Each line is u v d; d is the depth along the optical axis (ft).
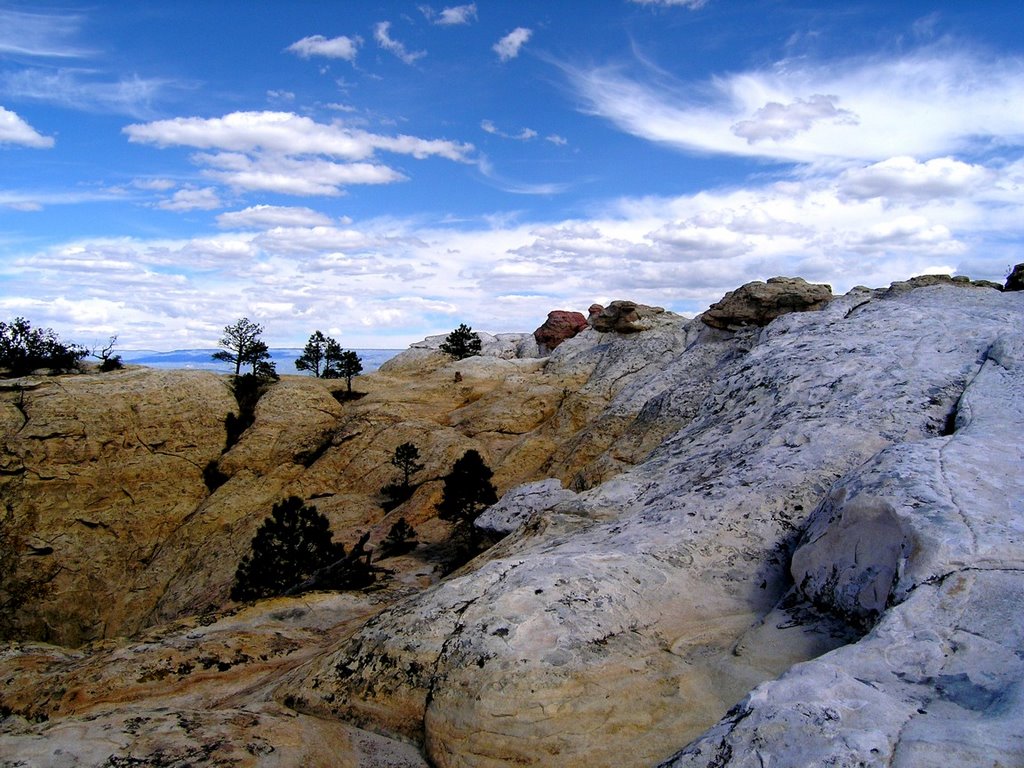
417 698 22.81
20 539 128.67
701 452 42.86
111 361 191.42
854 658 16.02
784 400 43.39
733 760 13.35
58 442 138.10
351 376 209.77
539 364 188.34
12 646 37.19
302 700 25.02
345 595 43.24
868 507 23.02
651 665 22.63
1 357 175.83
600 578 26.04
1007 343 40.32
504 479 118.42
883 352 45.29
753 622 25.54
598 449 98.58
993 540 18.97
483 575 27.32
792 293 96.89
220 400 160.76
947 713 13.42
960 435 28.27
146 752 19.49
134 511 138.21
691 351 106.63
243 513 132.77
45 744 19.75
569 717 20.39
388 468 135.85
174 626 37.47
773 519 30.91
